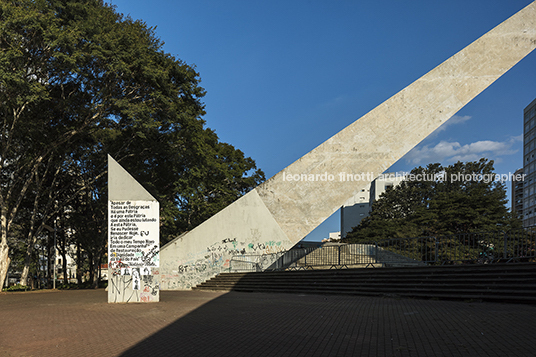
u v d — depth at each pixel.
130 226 12.90
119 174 13.02
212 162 32.94
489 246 14.27
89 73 23.03
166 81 23.83
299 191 21.67
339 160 21.61
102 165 29.78
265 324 7.76
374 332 6.58
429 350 5.25
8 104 20.95
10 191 24.34
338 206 21.28
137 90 24.67
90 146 30.25
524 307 8.84
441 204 35.12
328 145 21.83
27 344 6.30
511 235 13.34
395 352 5.23
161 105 23.91
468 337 5.89
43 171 29.75
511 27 22.75
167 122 25.25
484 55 22.41
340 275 15.82
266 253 21.48
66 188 30.11
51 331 7.47
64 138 24.36
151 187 28.47
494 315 7.75
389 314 8.57
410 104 21.83
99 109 24.22
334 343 5.88
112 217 12.88
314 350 5.50
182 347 5.89
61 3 21.84
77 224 34.34
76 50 20.30
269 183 22.03
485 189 37.09
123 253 12.83
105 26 22.58
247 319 8.49
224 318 8.73
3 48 19.09
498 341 5.55
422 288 12.34
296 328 7.22
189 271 21.62
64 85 24.83
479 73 22.22
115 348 5.93
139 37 24.41
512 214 32.88
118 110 24.92
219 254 21.98
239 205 22.22
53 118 25.61
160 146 27.67
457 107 21.83
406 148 21.41
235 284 19.23
